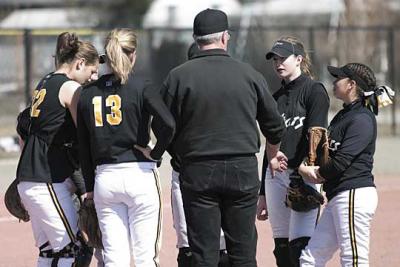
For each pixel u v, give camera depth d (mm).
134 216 23328
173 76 22656
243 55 79875
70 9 137000
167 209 41656
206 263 22641
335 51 95375
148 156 23156
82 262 24484
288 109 25891
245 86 22594
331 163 23578
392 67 80312
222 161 22438
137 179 22969
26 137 25438
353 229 23656
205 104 22344
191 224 22828
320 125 25219
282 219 26672
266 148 24859
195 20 23016
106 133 22875
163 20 109125
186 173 22766
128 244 23516
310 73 26672
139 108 22812
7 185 48719
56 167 24203
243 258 22938
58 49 24953
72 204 24672
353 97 24250
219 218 22891
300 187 25375
